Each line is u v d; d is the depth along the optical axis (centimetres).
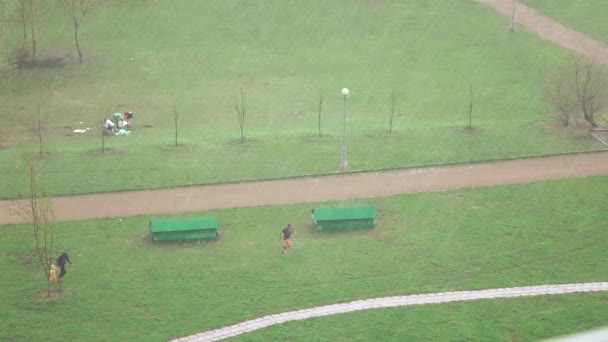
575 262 7775
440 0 17762
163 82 14475
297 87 14138
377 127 11738
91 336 6606
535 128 11469
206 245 8200
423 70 14738
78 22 15675
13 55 14338
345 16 17212
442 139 11038
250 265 7769
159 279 7500
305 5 17712
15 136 11812
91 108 13188
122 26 16912
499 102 13038
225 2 17912
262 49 15962
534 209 8881
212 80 14562
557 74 12706
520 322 6794
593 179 9625
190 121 12506
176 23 17050
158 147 10862
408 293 7262
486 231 8406
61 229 8469
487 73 14400
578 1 17538
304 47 16000
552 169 9956
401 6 17562
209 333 6669
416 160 10281
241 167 10112
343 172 9925
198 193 9388
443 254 7956
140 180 9700
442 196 9244
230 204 9112
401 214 8819
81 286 7375
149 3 17888
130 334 6644
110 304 7088
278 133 11525
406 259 7869
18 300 7138
